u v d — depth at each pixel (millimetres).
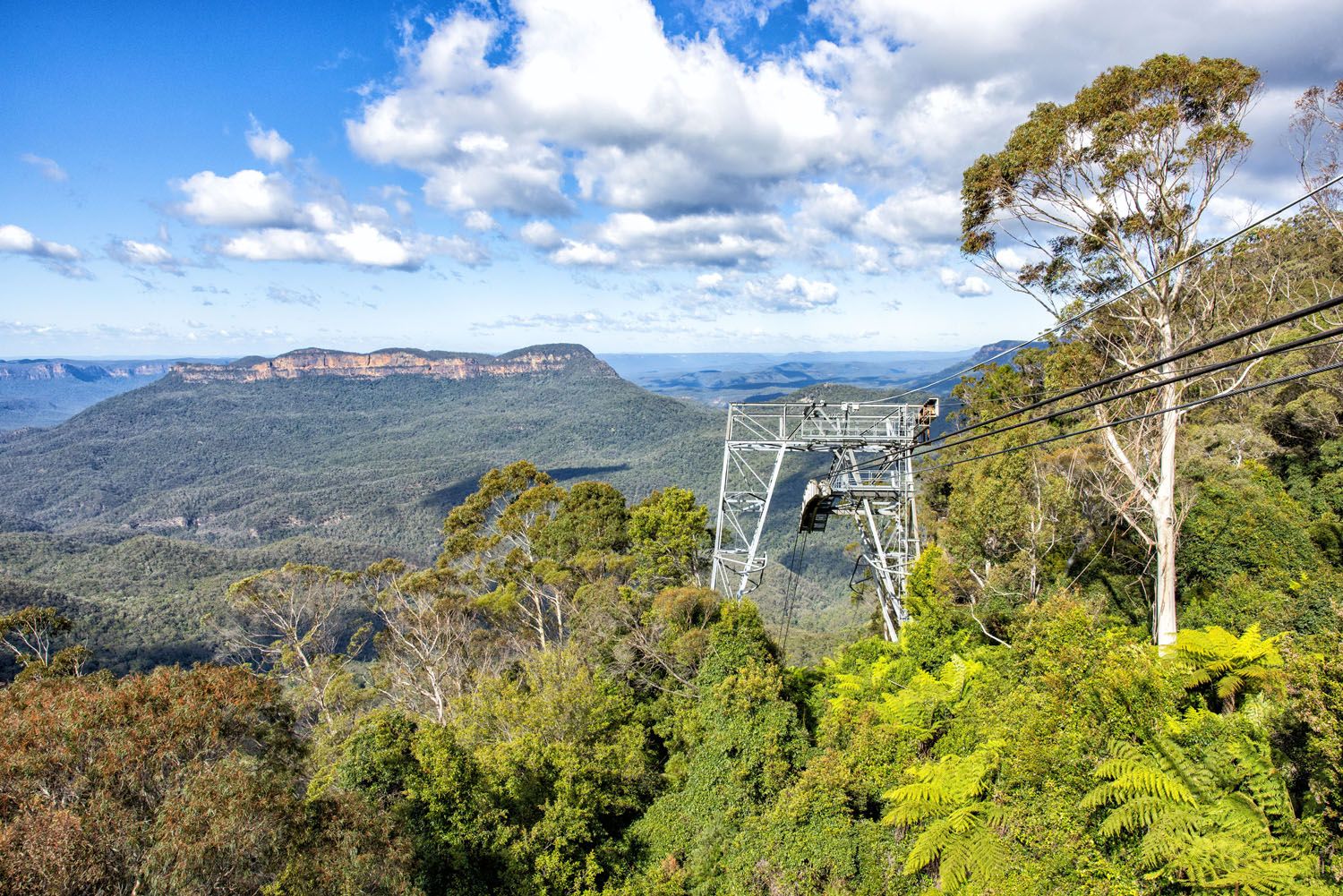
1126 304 18188
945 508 34312
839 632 54562
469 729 22188
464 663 32250
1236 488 21359
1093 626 13602
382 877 13594
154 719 12383
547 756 20438
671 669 25078
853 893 15234
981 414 32500
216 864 10852
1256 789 10742
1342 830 9547
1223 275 17547
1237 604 18078
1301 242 23641
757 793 19062
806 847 16344
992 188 18453
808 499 23672
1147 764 11242
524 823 19172
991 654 20125
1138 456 18828
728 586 28109
